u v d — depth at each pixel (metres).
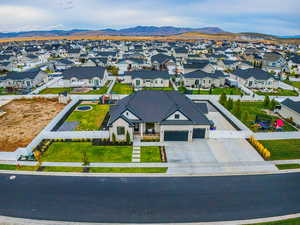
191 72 67.62
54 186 22.83
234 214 19.50
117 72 81.56
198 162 27.38
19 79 62.88
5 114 42.97
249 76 65.69
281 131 36.75
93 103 49.94
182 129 31.80
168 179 24.08
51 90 60.31
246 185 23.30
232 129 37.16
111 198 21.14
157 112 33.84
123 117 30.62
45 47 174.12
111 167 26.11
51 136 33.16
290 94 59.09
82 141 32.25
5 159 27.52
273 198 21.47
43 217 19.03
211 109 46.88
